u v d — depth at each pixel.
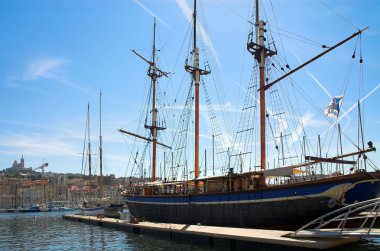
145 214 51.59
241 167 41.47
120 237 41.53
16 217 106.62
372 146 28.16
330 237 24.44
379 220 36.38
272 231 30.08
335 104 32.50
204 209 39.06
